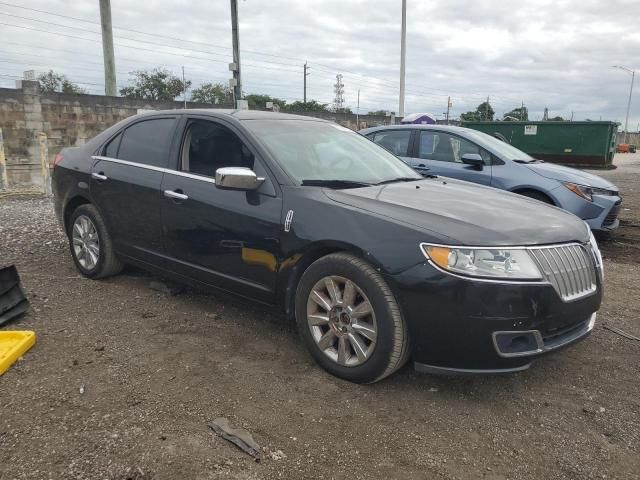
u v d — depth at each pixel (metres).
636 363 3.62
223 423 2.75
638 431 2.82
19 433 2.61
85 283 4.92
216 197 3.81
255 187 3.56
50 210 9.12
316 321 3.33
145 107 23.08
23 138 19.94
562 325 2.99
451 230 2.96
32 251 6.07
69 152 5.29
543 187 6.83
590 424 2.88
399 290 2.92
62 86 51.19
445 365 2.97
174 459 2.46
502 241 2.92
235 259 3.72
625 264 6.46
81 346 3.59
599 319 4.43
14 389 3.01
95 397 2.96
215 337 3.83
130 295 4.64
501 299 2.80
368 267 3.06
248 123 4.00
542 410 3.01
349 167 4.07
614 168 20.64
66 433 2.62
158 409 2.86
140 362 3.40
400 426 2.81
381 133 8.28
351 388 3.17
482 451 2.63
